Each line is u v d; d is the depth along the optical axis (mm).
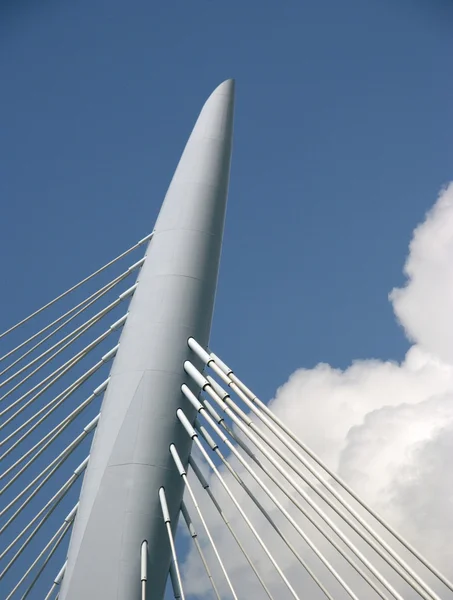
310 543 16391
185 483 18875
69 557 18781
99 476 19250
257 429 18547
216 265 22609
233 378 19578
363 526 16203
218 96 25453
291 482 17359
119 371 20750
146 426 19672
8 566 19391
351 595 15539
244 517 17031
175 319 21125
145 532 18656
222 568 16312
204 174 23594
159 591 18688
